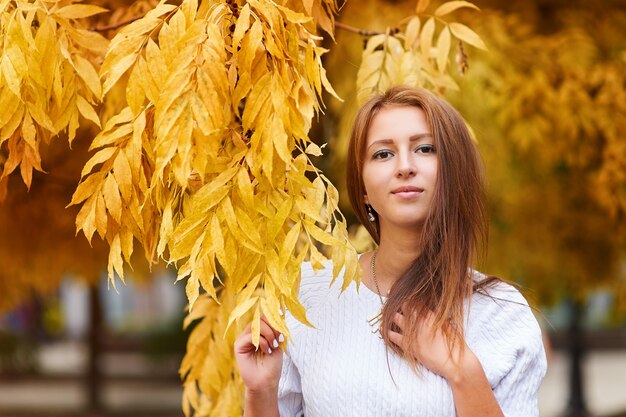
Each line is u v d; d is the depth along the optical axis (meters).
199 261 2.07
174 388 21.64
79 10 2.79
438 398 2.50
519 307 2.64
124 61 2.25
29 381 24.19
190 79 2.04
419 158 2.53
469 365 2.46
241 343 2.56
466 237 2.56
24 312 30.64
